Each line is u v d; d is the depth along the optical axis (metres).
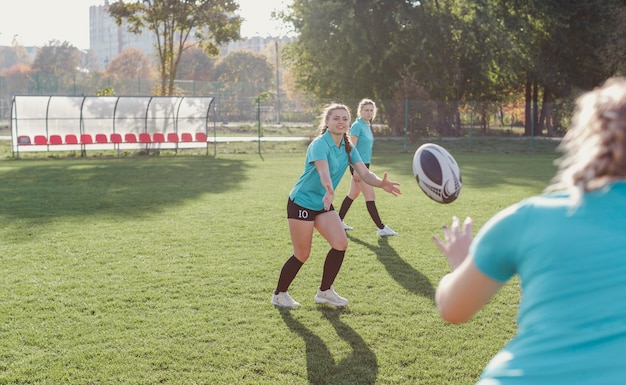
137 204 11.47
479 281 1.65
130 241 8.15
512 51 35.12
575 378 1.40
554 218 1.52
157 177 16.47
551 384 1.42
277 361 4.22
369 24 34.59
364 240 8.31
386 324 4.98
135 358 4.26
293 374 4.02
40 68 118.12
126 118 26.23
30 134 25.05
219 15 44.56
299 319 5.10
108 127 26.03
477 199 12.13
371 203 8.61
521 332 1.57
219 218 9.96
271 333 4.77
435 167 4.01
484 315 5.19
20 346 4.47
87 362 4.19
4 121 44.38
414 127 31.86
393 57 35.09
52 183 14.90
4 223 9.43
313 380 3.91
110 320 5.05
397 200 12.13
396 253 7.53
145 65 112.56
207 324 4.96
